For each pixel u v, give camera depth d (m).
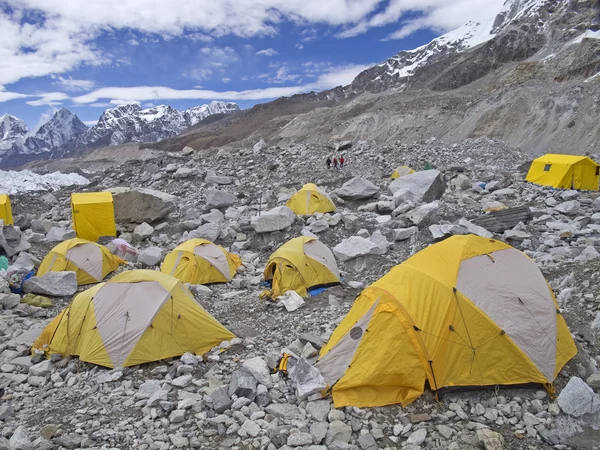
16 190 36.66
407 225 17.95
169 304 9.23
